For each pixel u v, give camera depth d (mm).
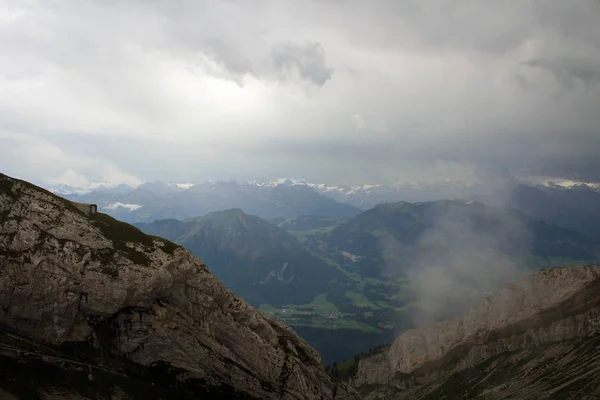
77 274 151875
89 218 169375
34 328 146500
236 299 187750
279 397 181625
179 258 172250
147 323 163375
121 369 153375
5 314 144375
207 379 170375
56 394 127000
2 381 120062
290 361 192000
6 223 150500
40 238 151875
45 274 148375
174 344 166750
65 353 146500
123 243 166375
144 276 159750
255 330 190750
